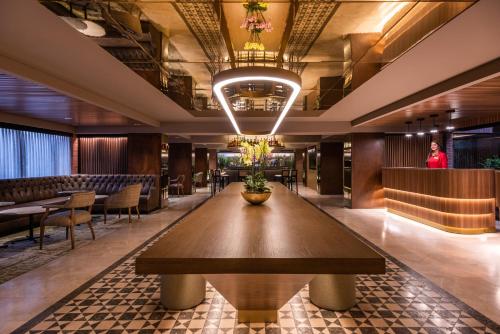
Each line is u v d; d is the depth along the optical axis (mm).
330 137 12641
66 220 5254
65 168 9867
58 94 5250
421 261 4539
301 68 7848
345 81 6238
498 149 10344
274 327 2781
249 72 2234
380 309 3105
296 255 1697
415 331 2703
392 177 8789
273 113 8625
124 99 6508
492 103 6055
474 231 6238
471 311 3047
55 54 3809
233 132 9828
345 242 1988
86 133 10023
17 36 3256
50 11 2727
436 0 2848
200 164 18922
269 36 5574
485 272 4094
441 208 6539
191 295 3129
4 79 4270
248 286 2047
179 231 2316
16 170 8039
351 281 3109
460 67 4301
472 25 2945
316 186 15547
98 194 8977
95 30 3383
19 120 7629
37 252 5055
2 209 6062
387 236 6070
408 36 4188
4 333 2670
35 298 3354
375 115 7914
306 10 4605
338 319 2918
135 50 4406
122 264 4453
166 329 2748
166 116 8781
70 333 2678
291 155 22922
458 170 6250
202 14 4820
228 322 2867
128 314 3014
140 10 4629
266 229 2391
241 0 3898
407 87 5449
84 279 3893
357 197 9742
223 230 2354
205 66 7820
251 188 3816
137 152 9922
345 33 5496
